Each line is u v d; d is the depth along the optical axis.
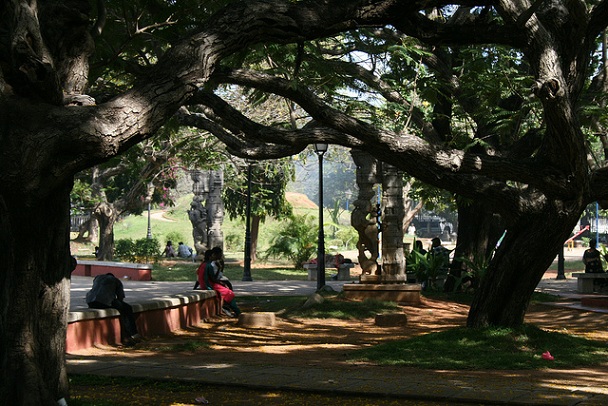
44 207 6.79
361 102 15.59
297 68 9.86
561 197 11.70
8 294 6.78
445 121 20.27
